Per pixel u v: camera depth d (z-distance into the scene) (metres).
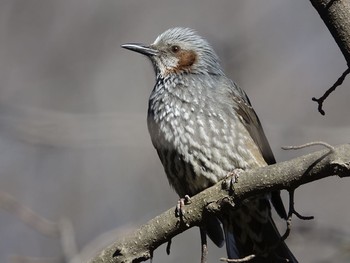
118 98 16.62
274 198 11.34
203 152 11.16
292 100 16.89
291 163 8.59
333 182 16.14
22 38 17.30
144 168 15.81
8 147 16.31
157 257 15.09
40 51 17.23
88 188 15.98
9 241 15.99
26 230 16.09
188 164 11.23
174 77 11.90
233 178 9.01
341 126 16.58
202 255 9.52
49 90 16.86
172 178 11.50
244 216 11.17
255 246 11.20
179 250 15.16
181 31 12.50
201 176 11.22
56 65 17.11
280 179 8.66
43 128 14.99
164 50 12.38
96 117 15.20
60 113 15.68
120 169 15.91
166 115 11.41
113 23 17.44
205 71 12.07
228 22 17.03
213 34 16.09
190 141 11.19
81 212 15.78
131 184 15.81
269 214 11.17
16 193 16.06
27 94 16.83
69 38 17.33
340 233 12.67
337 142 14.86
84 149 16.06
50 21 17.45
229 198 9.06
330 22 8.56
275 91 16.86
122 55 17.09
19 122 15.00
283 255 10.77
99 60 17.12
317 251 14.90
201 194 9.24
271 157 12.16
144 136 15.16
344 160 8.26
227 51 15.98
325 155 8.36
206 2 17.36
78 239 15.45
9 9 17.44
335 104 17.06
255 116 12.04
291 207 8.69
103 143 15.05
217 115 11.26
